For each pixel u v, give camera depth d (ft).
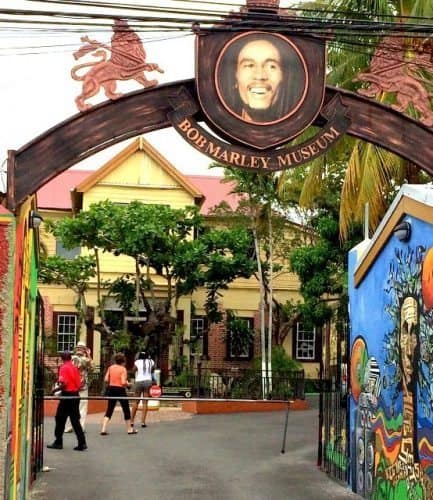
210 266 89.97
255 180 87.97
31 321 35.76
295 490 39.65
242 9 27.53
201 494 38.40
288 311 102.99
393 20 52.26
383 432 35.01
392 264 34.32
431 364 29.27
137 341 91.45
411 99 28.27
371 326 37.50
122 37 27.07
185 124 27.12
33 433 38.96
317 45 27.66
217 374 84.94
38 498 36.78
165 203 102.68
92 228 87.30
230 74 27.14
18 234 26.37
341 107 27.89
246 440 57.00
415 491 30.66
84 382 60.85
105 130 26.78
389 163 54.13
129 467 45.11
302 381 82.79
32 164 26.22
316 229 85.15
